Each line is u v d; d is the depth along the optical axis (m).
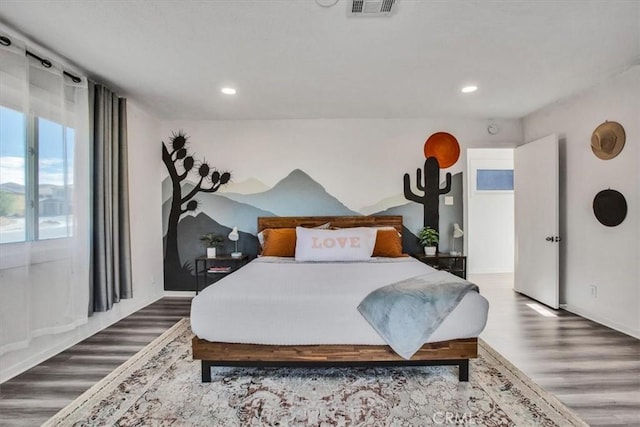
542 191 3.65
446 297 2.03
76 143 2.58
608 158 2.91
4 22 1.96
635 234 2.69
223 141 4.18
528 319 3.18
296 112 3.85
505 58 2.47
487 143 4.15
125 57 2.43
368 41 2.20
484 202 5.74
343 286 2.24
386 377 2.11
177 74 2.73
